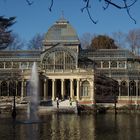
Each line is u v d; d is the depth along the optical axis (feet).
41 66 518.78
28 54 543.39
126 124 266.36
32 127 237.25
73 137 195.00
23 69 532.73
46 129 228.22
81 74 495.41
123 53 541.75
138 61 535.60
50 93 520.42
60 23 554.46
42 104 457.68
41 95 506.89
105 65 538.88
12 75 508.94
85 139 188.44
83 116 348.79
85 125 257.34
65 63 517.14
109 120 301.22
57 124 261.44
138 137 196.03
